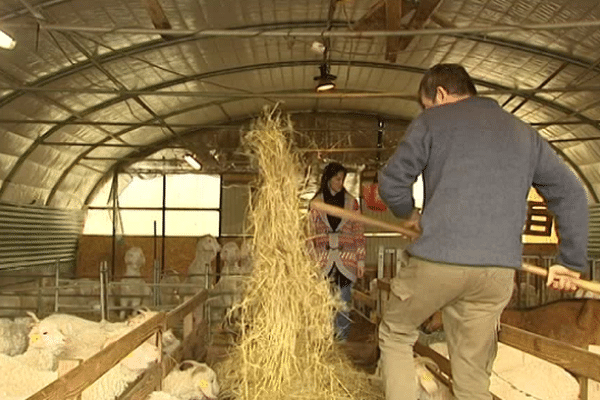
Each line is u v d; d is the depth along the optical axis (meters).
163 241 17.84
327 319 4.58
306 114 17.69
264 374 4.33
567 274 3.07
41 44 9.45
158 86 13.09
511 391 4.54
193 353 6.76
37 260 14.89
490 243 2.79
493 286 2.82
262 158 4.57
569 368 3.11
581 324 5.48
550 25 7.10
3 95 10.80
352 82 14.59
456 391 3.00
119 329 6.11
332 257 6.43
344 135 17.66
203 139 17.97
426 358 4.75
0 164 12.71
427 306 2.96
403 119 17.66
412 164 2.96
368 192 14.95
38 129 12.98
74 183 16.70
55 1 8.05
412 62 12.43
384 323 3.19
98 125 14.02
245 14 9.76
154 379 4.69
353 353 6.54
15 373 4.72
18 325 6.98
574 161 15.63
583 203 2.96
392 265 8.77
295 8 9.62
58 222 16.14
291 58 12.48
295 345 4.50
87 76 11.41
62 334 5.31
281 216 4.49
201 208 18.12
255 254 4.53
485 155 2.87
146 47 10.59
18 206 13.73
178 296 11.04
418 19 7.92
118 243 17.95
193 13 9.50
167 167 18.03
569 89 10.41
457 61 11.93
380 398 4.74
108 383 4.36
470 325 2.93
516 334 3.72
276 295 4.39
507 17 9.09
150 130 16.64
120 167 18.03
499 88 13.05
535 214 12.86
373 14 7.56
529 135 2.97
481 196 2.83
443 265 2.81
